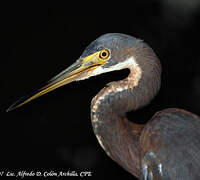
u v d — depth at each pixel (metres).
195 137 3.25
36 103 3.54
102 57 3.28
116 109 3.27
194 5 3.88
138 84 3.27
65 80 3.29
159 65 3.27
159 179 3.25
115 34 3.28
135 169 3.28
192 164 3.24
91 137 3.52
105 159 3.49
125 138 3.28
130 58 3.27
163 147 3.25
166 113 3.27
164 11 3.92
